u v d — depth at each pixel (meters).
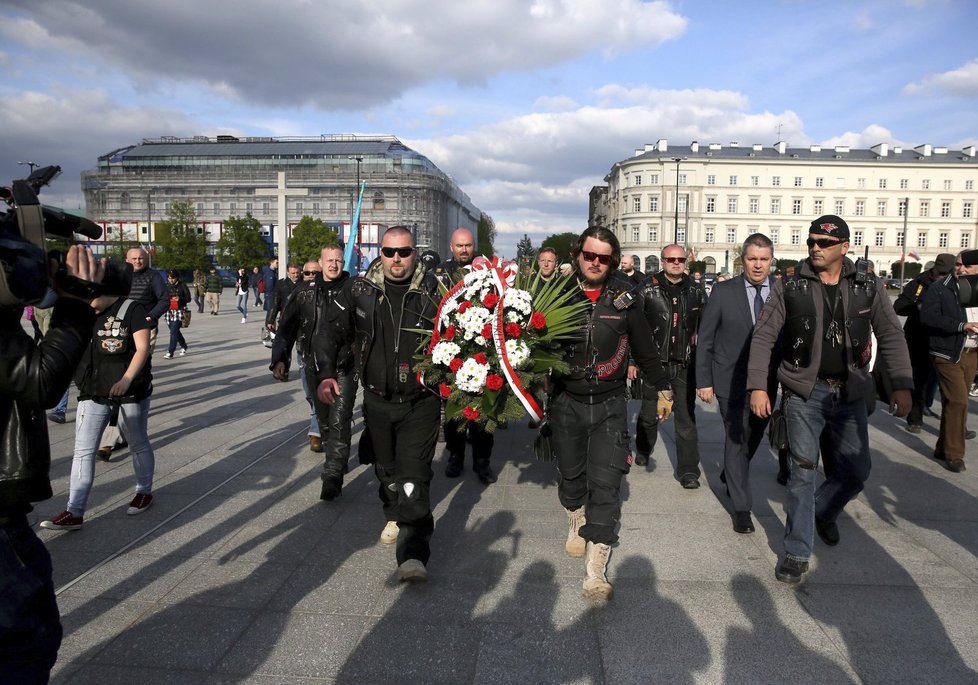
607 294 3.81
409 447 3.84
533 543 4.24
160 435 6.96
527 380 3.66
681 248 5.43
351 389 5.17
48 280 1.89
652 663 2.91
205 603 3.42
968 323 5.66
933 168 84.69
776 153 90.75
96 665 2.88
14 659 1.92
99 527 4.43
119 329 4.41
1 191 2.01
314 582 3.67
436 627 3.20
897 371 3.78
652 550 4.14
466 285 3.86
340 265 5.88
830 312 3.72
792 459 3.77
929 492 5.26
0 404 1.96
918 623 3.25
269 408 8.37
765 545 4.23
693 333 5.46
